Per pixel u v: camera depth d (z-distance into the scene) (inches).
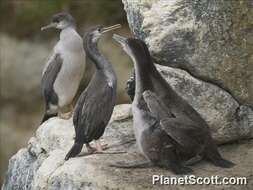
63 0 1123.3
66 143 623.5
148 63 555.5
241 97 609.0
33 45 1120.8
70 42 700.0
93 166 559.2
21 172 654.5
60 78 704.4
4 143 1089.4
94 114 590.6
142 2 622.5
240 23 598.2
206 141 563.5
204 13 595.8
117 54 1047.0
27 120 1102.4
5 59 1115.9
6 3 1184.2
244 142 614.2
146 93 545.3
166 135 547.8
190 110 559.5
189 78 597.0
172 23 600.1
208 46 598.5
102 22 1095.6
